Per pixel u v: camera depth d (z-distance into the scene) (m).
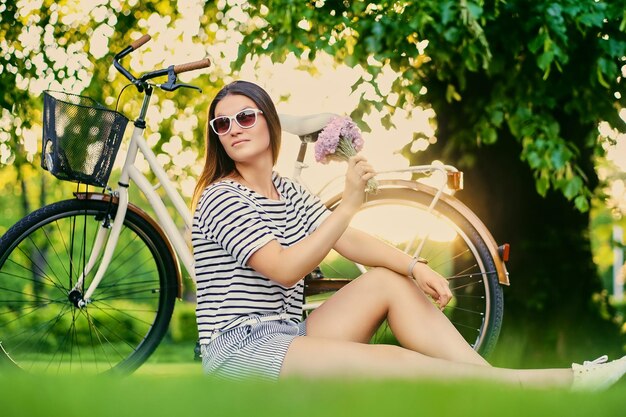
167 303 4.19
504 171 6.62
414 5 5.74
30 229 4.08
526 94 6.02
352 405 1.73
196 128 8.36
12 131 7.68
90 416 1.63
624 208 8.52
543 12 5.57
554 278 6.59
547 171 5.88
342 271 4.39
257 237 3.09
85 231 4.15
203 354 3.19
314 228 3.49
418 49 5.89
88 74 7.70
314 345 2.97
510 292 6.59
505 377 2.89
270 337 3.06
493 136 6.05
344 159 3.44
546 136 5.88
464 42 5.62
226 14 7.60
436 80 6.53
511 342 6.50
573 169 6.28
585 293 6.63
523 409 1.80
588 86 6.06
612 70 5.77
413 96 6.57
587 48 5.99
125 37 7.76
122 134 3.89
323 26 6.19
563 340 6.50
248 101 3.32
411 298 3.21
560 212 6.65
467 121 6.48
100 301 4.54
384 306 3.22
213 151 3.39
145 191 4.10
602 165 8.22
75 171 3.85
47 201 11.09
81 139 3.83
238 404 1.74
